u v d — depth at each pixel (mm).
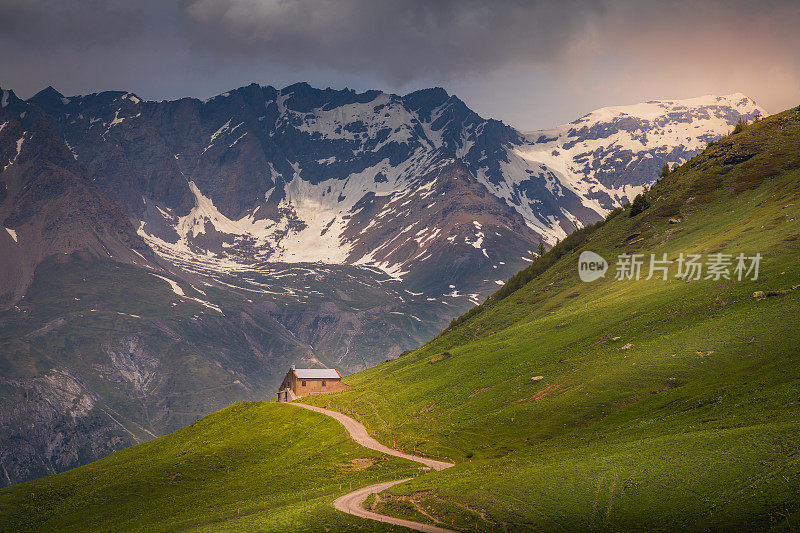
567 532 99500
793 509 90062
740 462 102125
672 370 155875
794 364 137000
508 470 123875
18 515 162000
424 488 124250
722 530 91125
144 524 145375
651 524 96438
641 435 129750
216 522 132000
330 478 154875
